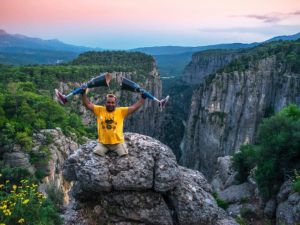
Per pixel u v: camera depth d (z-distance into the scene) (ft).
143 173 43.62
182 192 46.01
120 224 44.68
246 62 508.53
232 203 160.15
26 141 195.93
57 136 217.97
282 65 473.67
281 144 140.05
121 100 539.70
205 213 45.39
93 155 44.93
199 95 542.57
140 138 47.50
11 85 313.73
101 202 45.60
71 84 472.44
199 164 518.78
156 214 44.47
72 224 45.78
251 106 470.80
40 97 270.67
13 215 58.03
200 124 518.78
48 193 174.29
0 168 174.81
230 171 217.15
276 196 138.10
